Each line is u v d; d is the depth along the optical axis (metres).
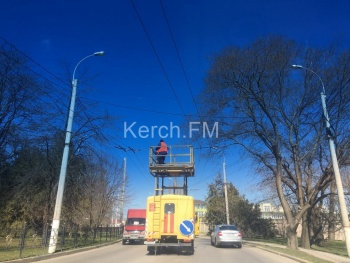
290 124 23.67
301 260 15.52
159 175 23.50
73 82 18.91
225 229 24.67
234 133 24.41
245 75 22.73
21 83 22.58
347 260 16.25
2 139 23.45
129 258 16.09
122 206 43.69
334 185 31.27
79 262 14.41
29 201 26.38
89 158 24.20
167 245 17.48
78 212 28.92
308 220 25.39
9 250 18.09
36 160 24.25
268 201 38.44
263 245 25.53
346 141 22.64
